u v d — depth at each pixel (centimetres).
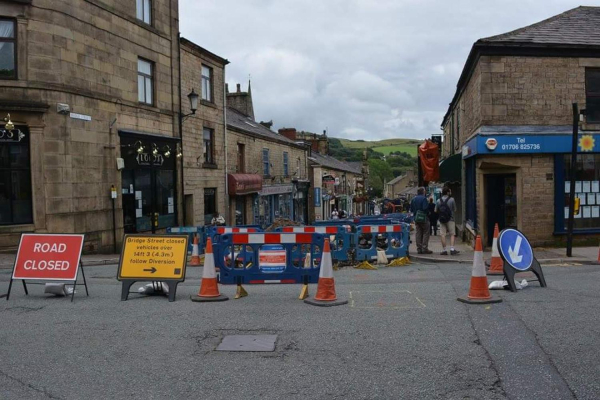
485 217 1580
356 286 961
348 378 492
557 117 1504
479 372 502
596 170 1513
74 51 1551
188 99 2191
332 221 1667
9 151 1439
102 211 1648
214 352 569
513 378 486
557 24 1645
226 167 2552
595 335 612
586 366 513
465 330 638
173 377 498
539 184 1505
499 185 1597
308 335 627
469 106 1788
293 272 851
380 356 551
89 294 899
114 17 1727
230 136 2631
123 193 1764
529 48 1487
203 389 469
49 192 1471
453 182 2131
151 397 452
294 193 3712
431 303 787
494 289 887
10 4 1414
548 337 605
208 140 2417
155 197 1947
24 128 1452
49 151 1473
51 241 860
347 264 1301
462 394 452
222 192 2516
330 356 553
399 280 1048
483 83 1494
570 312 718
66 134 1511
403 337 614
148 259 848
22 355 562
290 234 853
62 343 604
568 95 1504
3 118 1408
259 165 3059
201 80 2336
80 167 1565
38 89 1452
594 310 729
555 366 514
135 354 564
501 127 1493
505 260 873
